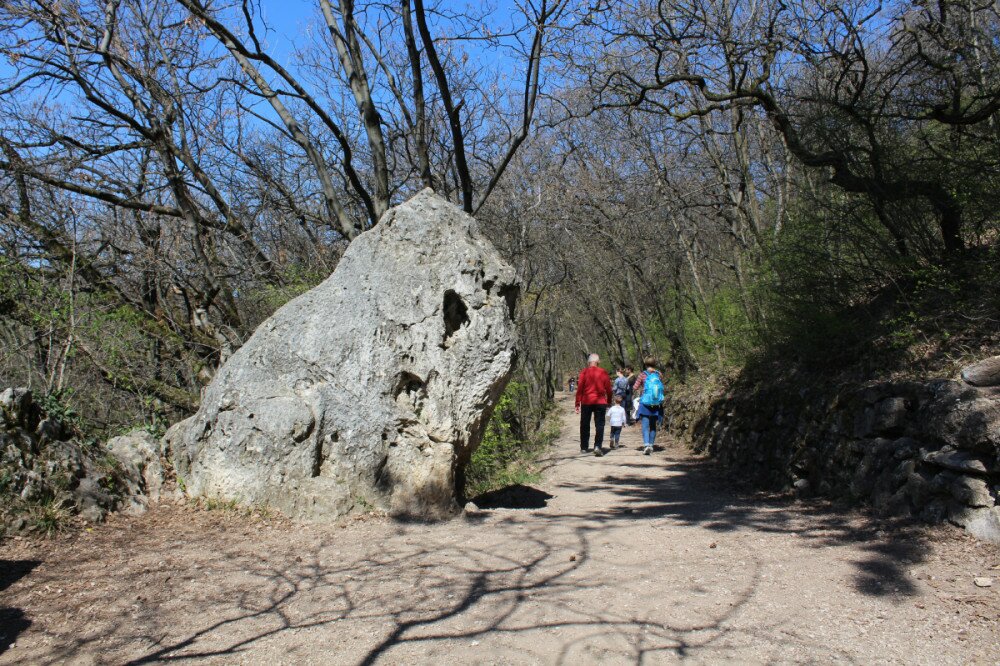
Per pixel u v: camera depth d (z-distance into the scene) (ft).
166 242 36.70
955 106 23.09
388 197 34.91
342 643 11.82
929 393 19.13
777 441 29.45
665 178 56.44
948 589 13.35
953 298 22.41
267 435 20.16
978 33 23.32
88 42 33.65
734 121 43.91
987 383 17.92
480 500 25.76
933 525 17.29
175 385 38.93
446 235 22.38
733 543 17.97
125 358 33.73
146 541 17.42
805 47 28.63
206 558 16.40
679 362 65.62
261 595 14.12
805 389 27.96
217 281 36.58
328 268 38.17
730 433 36.99
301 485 20.07
